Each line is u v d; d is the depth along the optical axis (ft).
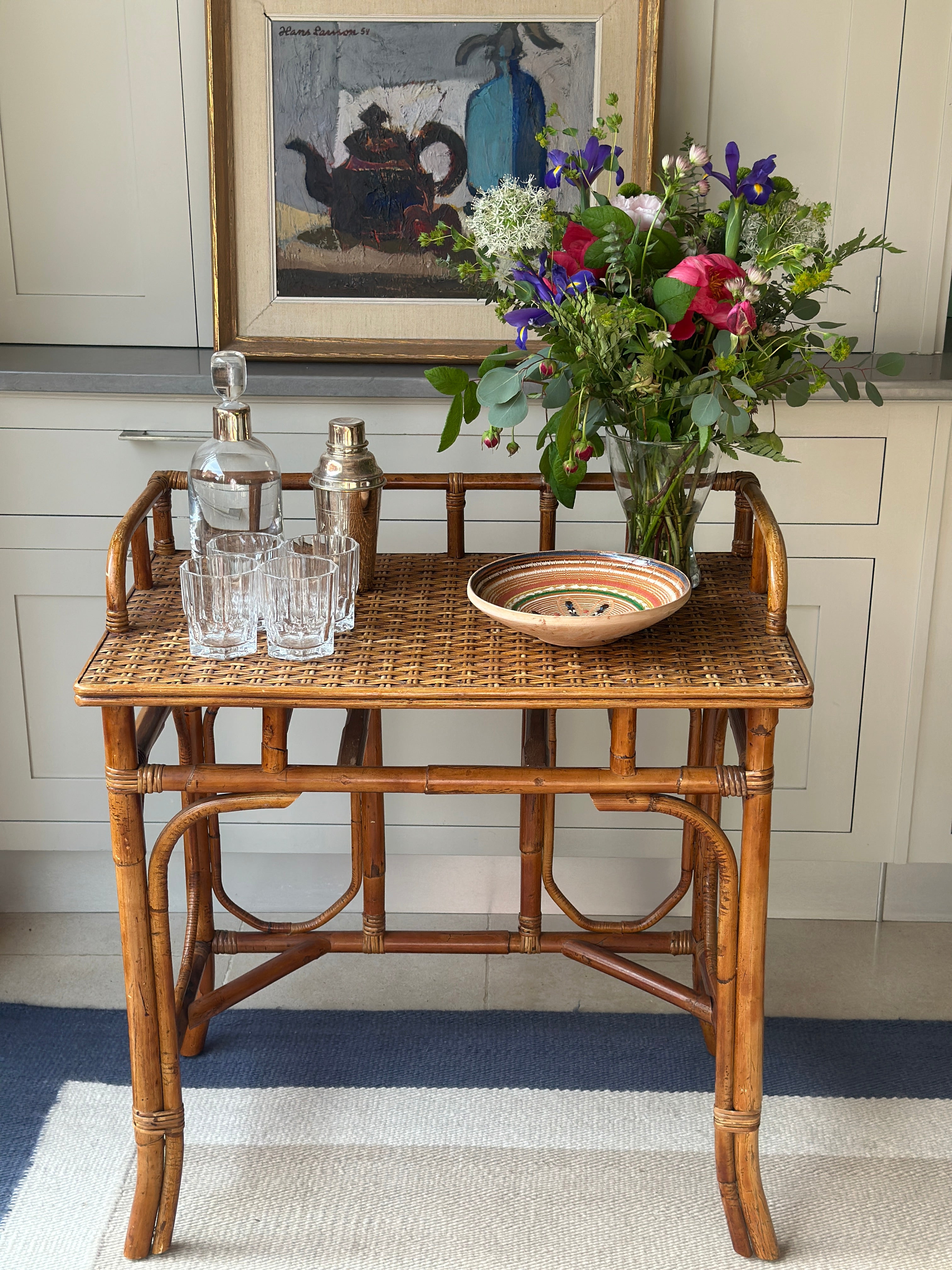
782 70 6.48
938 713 6.84
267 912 7.46
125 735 4.40
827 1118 5.83
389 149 6.40
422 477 5.50
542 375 4.75
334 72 6.31
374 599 5.06
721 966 4.73
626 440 4.63
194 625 4.41
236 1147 5.64
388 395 6.15
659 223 4.38
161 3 6.48
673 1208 5.31
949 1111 5.88
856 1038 6.40
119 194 6.80
